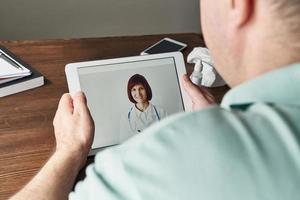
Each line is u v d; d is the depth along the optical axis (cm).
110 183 39
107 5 222
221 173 35
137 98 91
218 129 37
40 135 89
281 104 40
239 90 43
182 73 97
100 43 125
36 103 98
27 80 101
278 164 35
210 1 45
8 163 82
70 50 120
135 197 36
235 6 41
